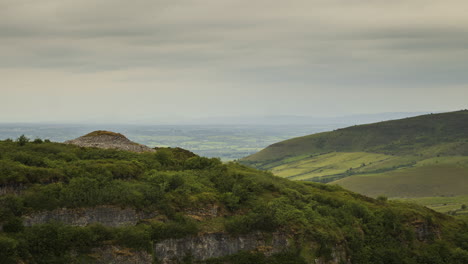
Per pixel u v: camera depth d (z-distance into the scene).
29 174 61.59
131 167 74.31
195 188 74.12
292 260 69.31
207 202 70.81
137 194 65.38
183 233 64.25
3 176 58.62
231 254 67.50
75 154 80.19
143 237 60.84
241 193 76.69
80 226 59.59
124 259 58.59
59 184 62.22
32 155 72.38
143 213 64.56
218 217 70.50
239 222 69.56
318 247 73.12
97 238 58.31
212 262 65.44
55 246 55.62
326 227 77.50
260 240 69.81
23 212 57.03
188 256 64.12
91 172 68.50
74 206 60.03
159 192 67.94
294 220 74.75
